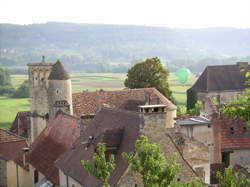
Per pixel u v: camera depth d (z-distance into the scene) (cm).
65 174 3191
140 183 2559
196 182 2103
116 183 2505
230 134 4100
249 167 3988
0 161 4400
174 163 2080
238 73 9688
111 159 2120
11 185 4356
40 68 5950
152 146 2038
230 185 2116
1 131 4694
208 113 4056
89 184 2711
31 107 6081
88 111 5622
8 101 14412
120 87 17375
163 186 1978
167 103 5700
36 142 4381
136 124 2769
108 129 2850
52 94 5466
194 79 16712
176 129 3303
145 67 8212
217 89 9344
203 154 3147
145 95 5466
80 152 3180
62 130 4134
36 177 4134
